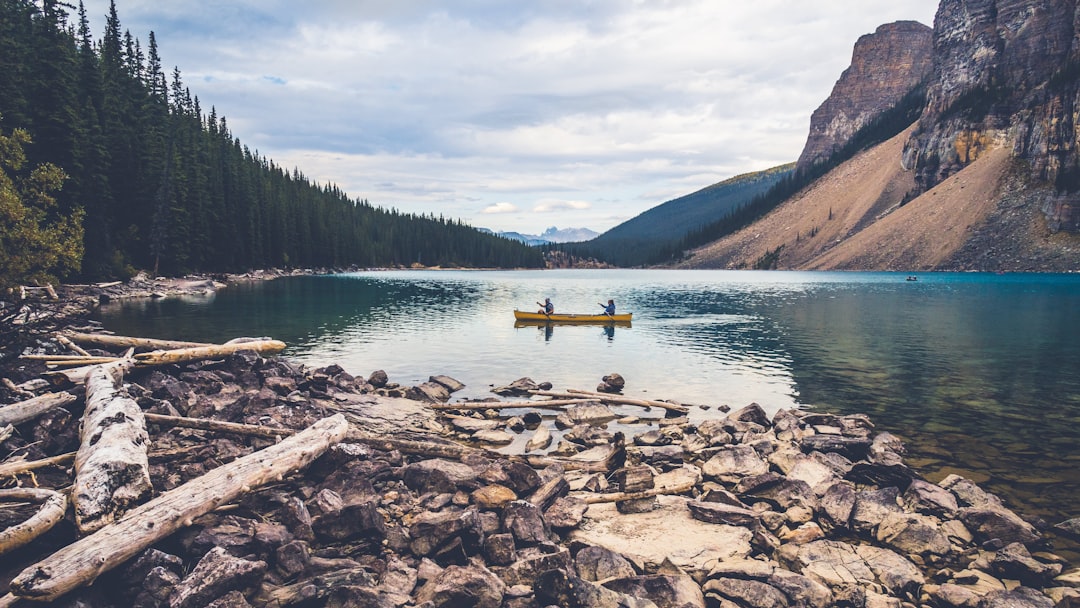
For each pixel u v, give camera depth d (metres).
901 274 167.38
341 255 154.25
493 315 51.75
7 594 6.57
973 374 26.47
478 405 19.14
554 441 16.27
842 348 34.03
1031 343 35.75
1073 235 151.25
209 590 6.93
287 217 119.00
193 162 82.69
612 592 7.59
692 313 56.50
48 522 7.42
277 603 7.16
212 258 88.12
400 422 16.66
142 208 68.06
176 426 11.91
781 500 11.34
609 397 21.00
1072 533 10.35
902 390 23.23
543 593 7.63
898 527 9.95
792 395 22.38
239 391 15.59
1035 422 18.56
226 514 8.95
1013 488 13.00
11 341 15.45
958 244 173.25
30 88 51.31
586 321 46.03
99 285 55.47
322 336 35.91
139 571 7.12
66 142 50.81
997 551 9.61
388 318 47.03
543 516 10.01
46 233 30.44
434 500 10.28
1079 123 163.50
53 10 54.69
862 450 14.60
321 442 11.36
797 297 79.25
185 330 35.31
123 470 8.27
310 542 8.77
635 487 11.89
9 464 9.17
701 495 12.13
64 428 11.08
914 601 8.23
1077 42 195.25
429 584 7.66
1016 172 180.38
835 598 8.02
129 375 15.37
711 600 8.11
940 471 14.13
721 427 16.66
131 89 76.94
